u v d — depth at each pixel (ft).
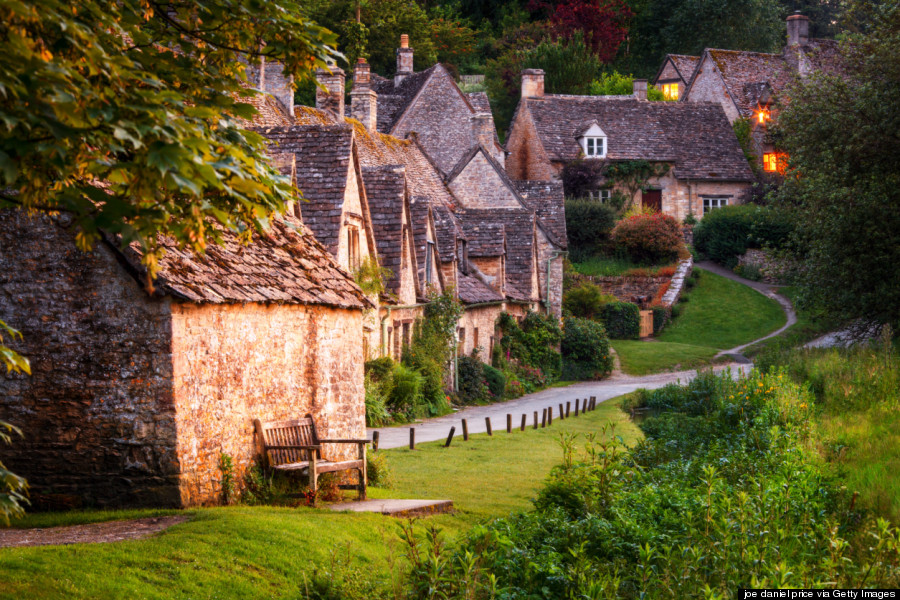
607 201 191.52
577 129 197.36
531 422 87.10
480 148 143.23
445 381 103.24
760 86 205.46
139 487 32.65
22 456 33.30
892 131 83.05
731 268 180.55
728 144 200.13
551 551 28.22
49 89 16.26
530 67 229.25
